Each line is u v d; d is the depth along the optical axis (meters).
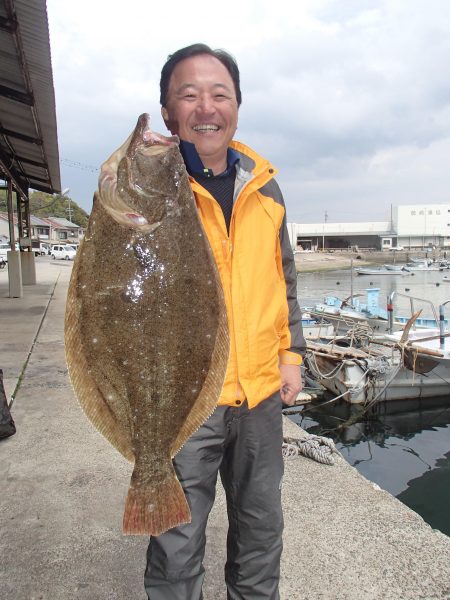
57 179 15.91
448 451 8.25
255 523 1.98
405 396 10.30
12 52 6.29
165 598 1.82
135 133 1.71
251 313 1.90
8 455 4.09
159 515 1.67
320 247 109.69
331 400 9.80
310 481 3.77
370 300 16.22
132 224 1.66
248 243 1.93
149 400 1.72
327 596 2.51
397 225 104.00
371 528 3.12
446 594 2.54
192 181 1.86
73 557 2.78
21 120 9.75
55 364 6.96
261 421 1.97
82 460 4.02
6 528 3.05
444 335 10.74
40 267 33.28
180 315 1.73
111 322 1.67
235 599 2.03
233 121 1.96
